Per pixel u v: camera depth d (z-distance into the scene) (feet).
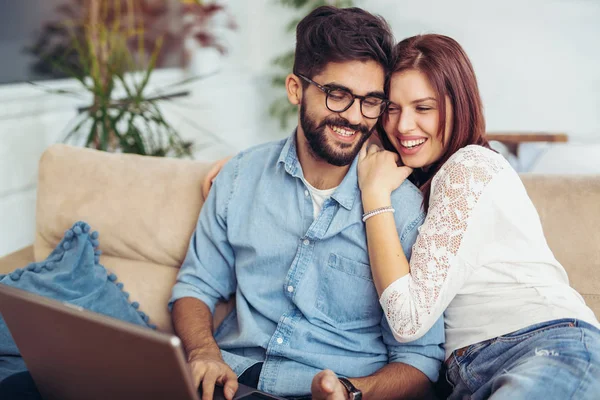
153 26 13.24
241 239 5.27
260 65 16.07
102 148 8.23
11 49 9.89
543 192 5.33
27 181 9.70
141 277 5.86
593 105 13.47
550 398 3.83
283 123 15.55
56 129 10.17
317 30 4.72
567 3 13.19
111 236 5.92
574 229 5.16
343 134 4.76
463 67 4.93
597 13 13.01
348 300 4.91
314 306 4.95
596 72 13.29
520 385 3.88
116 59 9.76
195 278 5.46
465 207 4.46
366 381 4.48
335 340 4.89
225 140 14.61
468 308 4.69
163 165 6.08
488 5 13.83
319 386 3.92
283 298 5.08
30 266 5.53
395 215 4.81
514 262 4.55
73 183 6.12
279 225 5.12
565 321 4.32
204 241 5.51
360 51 4.62
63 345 3.63
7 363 4.96
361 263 4.85
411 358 4.70
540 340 4.28
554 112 13.79
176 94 12.32
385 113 5.14
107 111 8.67
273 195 5.20
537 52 13.65
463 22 14.12
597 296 5.03
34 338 3.77
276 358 4.88
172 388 3.32
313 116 4.79
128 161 6.17
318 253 4.96
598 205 5.16
